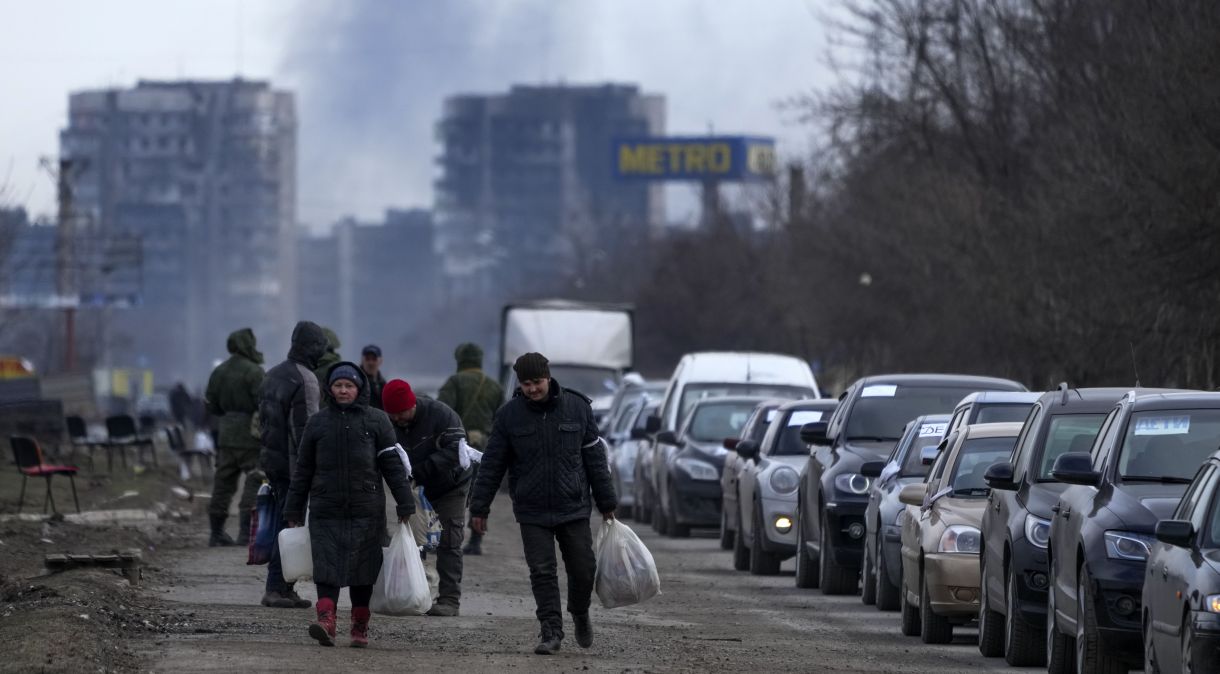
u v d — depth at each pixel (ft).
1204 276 290.56
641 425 329.31
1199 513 93.35
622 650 119.24
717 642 129.08
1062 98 386.32
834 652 126.31
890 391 185.06
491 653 113.70
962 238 399.85
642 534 277.03
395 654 110.93
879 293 522.88
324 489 114.62
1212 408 111.55
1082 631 103.40
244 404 198.49
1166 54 294.25
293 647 112.78
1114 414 115.03
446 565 140.05
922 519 137.69
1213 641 84.23
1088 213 321.32
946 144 467.93
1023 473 123.54
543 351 455.22
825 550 177.37
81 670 96.94
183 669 100.27
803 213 632.38
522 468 113.39
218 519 199.62
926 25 461.37
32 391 494.59
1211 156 284.20
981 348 405.39
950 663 121.60
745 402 272.10
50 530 201.77
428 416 138.82
